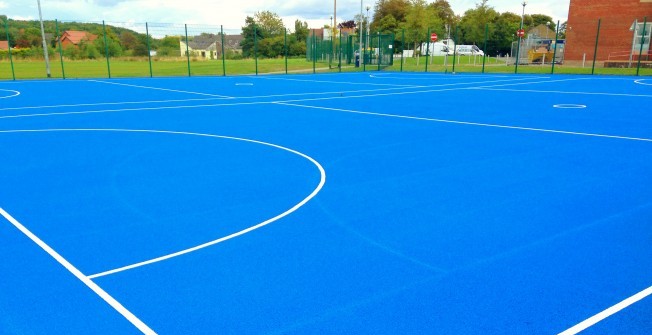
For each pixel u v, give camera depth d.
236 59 50.25
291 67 40.19
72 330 3.42
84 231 5.19
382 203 6.07
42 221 5.50
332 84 25.30
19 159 8.58
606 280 4.08
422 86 23.89
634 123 12.38
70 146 9.68
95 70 36.62
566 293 3.87
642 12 35.34
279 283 4.06
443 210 5.81
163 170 7.73
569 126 11.94
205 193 6.51
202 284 4.04
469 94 19.91
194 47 49.47
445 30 72.44
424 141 10.08
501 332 3.37
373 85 24.58
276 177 7.30
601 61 37.47
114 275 4.19
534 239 4.94
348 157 8.62
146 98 18.75
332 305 3.72
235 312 3.63
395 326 3.46
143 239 4.96
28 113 14.63
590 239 4.93
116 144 9.85
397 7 80.00
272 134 10.90
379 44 37.16
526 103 16.69
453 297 3.82
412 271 4.25
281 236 5.03
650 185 6.85
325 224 5.36
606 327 3.42
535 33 54.12
